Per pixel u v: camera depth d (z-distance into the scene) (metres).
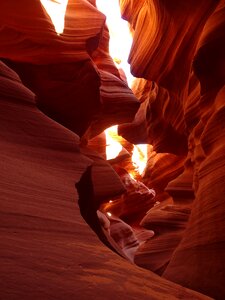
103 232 10.38
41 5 9.30
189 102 10.64
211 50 7.86
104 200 10.84
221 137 7.41
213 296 5.59
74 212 3.83
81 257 3.02
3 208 3.08
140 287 2.90
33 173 4.07
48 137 5.04
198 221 7.02
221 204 6.36
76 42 10.04
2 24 8.96
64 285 2.43
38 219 3.28
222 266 5.72
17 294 2.13
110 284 2.72
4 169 3.73
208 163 7.40
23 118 4.99
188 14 9.70
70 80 10.20
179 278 6.64
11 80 5.47
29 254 2.65
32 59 9.50
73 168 4.84
